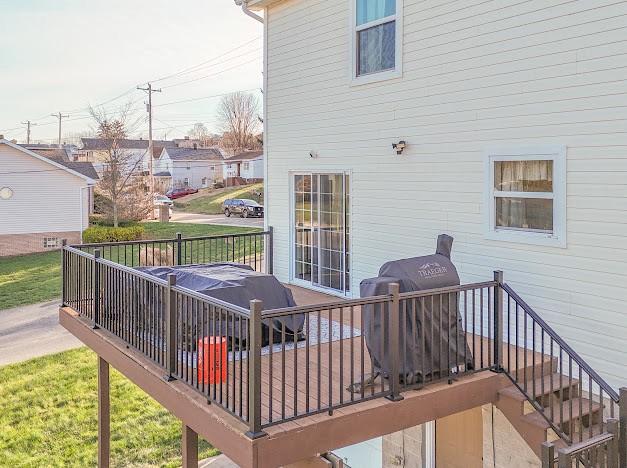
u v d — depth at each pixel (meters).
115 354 5.82
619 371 4.98
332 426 4.03
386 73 7.23
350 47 7.81
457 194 6.41
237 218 36.12
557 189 5.38
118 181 32.91
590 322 5.19
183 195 49.50
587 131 5.12
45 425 9.71
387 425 4.34
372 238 7.66
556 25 5.32
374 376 4.58
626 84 4.82
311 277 9.02
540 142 5.50
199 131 67.62
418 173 6.89
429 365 4.80
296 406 3.97
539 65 5.48
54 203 26.08
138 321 5.57
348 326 6.78
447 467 6.09
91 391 10.98
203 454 8.77
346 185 8.12
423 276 4.87
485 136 6.05
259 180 51.34
